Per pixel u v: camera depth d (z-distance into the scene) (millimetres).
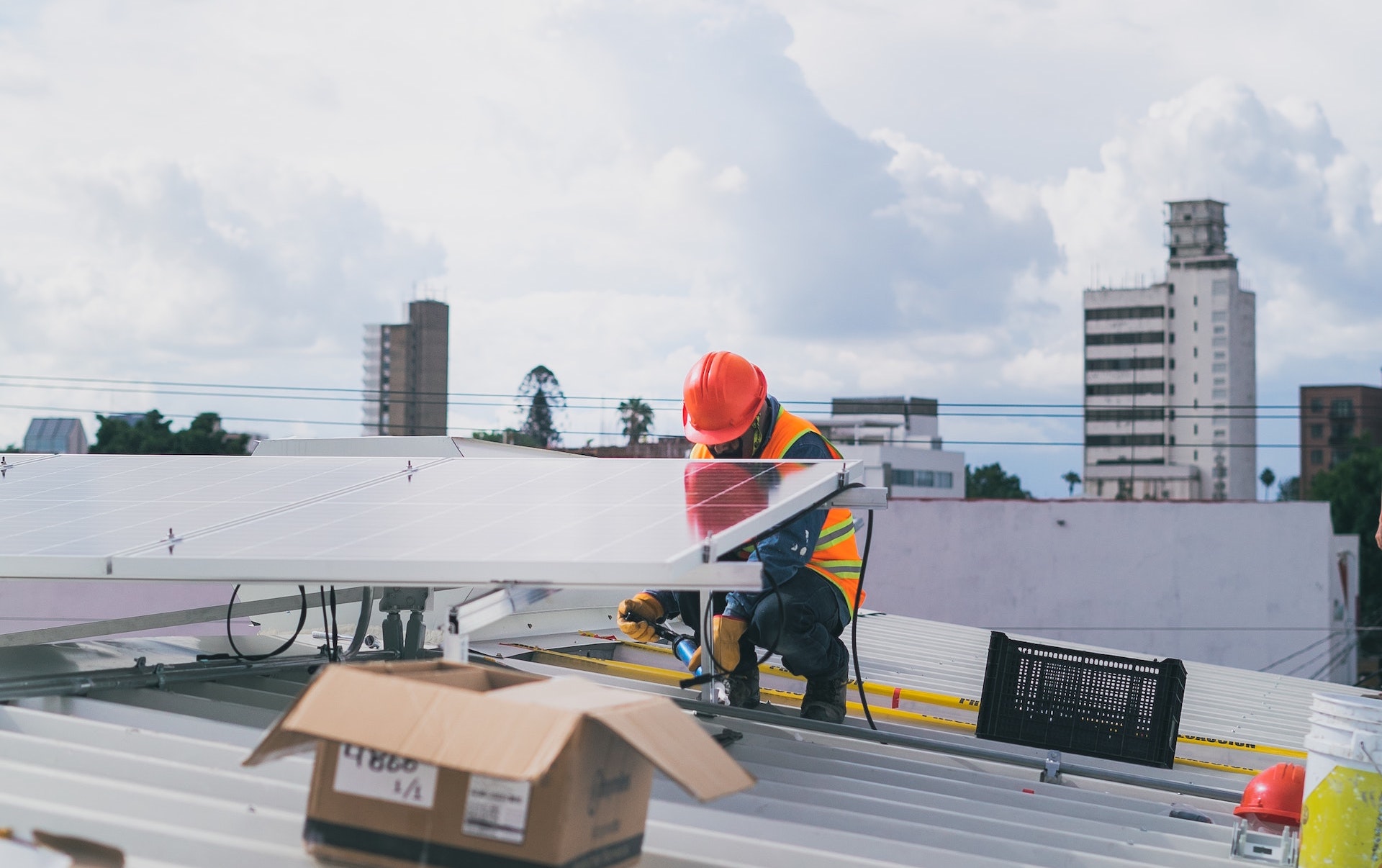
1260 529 34094
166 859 2725
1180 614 34219
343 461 5676
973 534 34719
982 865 3377
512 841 2412
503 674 2881
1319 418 166625
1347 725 3387
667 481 4508
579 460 5363
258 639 6641
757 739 4969
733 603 5340
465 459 5500
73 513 4699
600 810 2531
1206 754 6551
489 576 3303
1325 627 33906
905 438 112812
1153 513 34375
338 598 6551
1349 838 3354
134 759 3385
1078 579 34438
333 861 2611
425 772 2514
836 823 3734
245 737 4137
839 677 5582
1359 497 90312
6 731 3775
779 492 4035
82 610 16062
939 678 8336
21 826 2787
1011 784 4773
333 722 2451
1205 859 3725
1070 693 5531
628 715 2482
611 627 8469
